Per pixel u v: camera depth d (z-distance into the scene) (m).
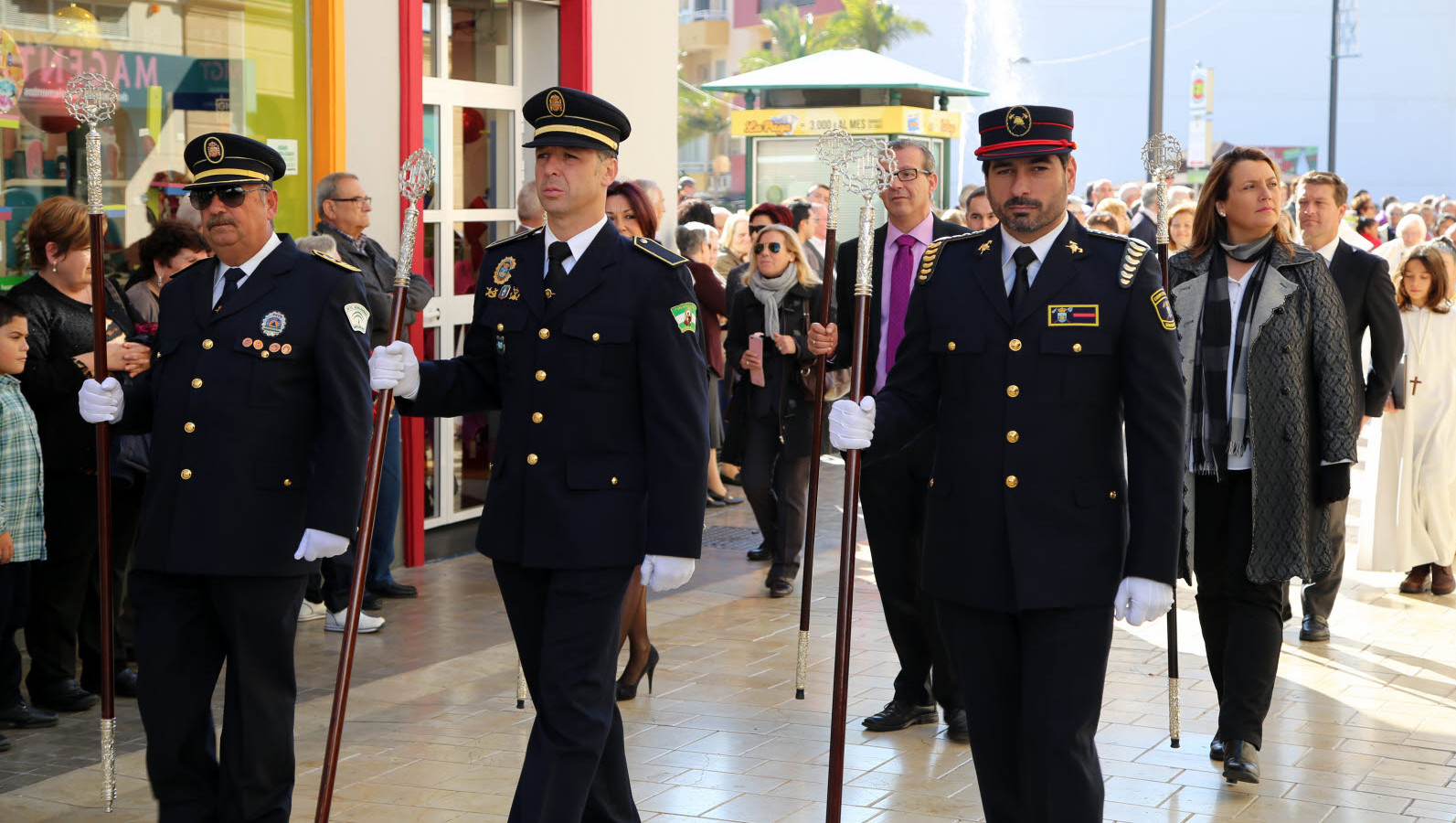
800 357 7.62
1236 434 4.94
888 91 14.24
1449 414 7.69
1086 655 3.61
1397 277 7.60
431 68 8.45
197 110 7.09
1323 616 6.80
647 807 4.68
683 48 62.62
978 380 3.70
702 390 3.96
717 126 52.06
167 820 4.12
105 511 4.21
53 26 6.54
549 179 3.93
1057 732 3.59
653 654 5.85
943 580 3.74
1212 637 5.21
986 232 3.82
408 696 5.90
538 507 3.88
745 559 8.63
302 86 7.46
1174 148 4.85
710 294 7.50
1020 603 3.57
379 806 4.70
